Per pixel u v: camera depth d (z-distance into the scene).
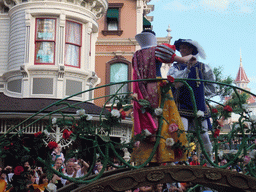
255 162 4.05
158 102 3.99
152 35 4.30
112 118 3.68
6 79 16.84
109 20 22.58
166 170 3.71
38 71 15.99
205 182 3.80
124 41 21.78
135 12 22.41
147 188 6.01
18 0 16.66
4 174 6.70
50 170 3.45
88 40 17.22
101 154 3.62
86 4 17.33
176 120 4.00
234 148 4.28
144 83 4.07
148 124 3.93
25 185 3.50
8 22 17.75
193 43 4.79
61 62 16.12
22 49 16.27
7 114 14.36
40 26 16.28
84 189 3.44
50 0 16.19
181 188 5.43
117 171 4.31
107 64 21.58
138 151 4.05
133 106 4.05
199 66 4.72
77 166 6.53
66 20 16.59
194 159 4.87
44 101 15.65
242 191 3.94
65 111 14.98
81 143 3.79
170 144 3.80
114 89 21.39
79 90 16.66
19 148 3.50
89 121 3.64
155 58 4.12
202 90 4.67
